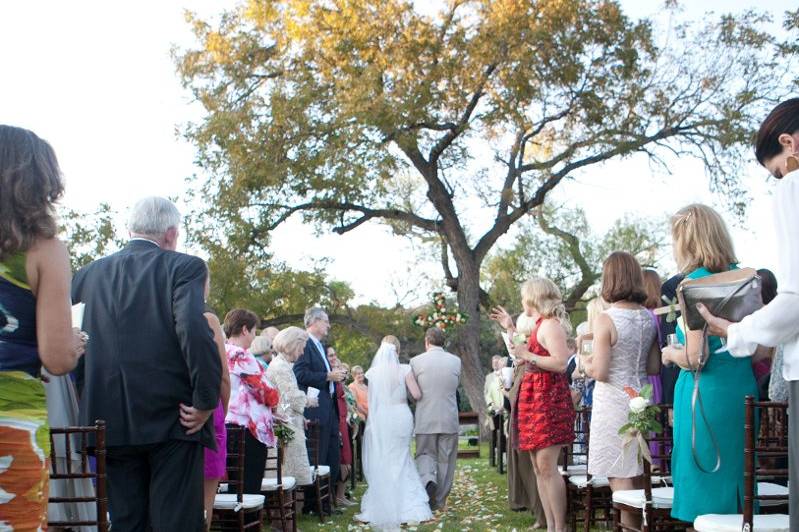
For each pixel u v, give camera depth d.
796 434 2.38
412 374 8.76
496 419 13.35
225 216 23.84
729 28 23.59
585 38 22.34
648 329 5.22
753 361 3.62
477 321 26.14
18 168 2.32
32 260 2.34
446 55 21.83
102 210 24.56
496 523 7.65
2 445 2.20
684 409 3.67
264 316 25.94
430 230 26.70
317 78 23.12
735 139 22.75
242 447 5.62
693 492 3.61
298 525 7.95
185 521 3.50
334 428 9.05
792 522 2.38
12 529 2.19
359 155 21.83
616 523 4.83
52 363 2.37
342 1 21.88
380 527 7.82
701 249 3.65
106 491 3.42
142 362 3.53
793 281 2.40
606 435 5.12
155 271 3.63
